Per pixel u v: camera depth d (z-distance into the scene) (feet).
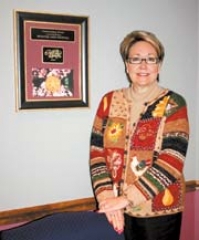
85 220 3.25
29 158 6.07
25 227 3.12
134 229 5.01
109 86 6.59
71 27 6.11
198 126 7.48
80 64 6.26
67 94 6.21
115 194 4.93
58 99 6.15
